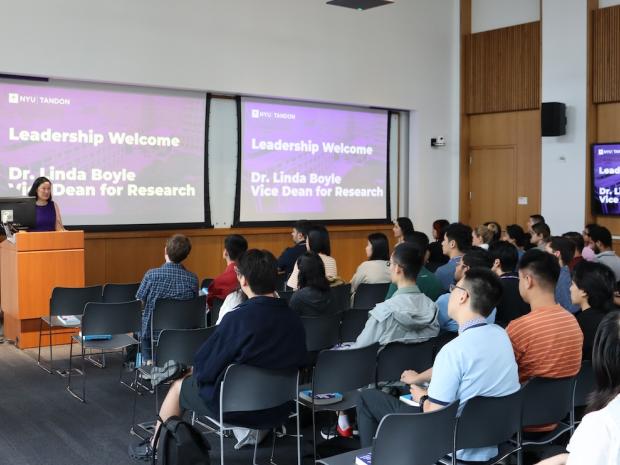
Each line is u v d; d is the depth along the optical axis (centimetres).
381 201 1088
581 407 346
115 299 606
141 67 834
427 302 387
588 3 973
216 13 891
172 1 855
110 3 809
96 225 829
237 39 910
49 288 655
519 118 1086
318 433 437
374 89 1048
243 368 321
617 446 151
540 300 335
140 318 506
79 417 468
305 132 999
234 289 514
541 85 1031
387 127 1088
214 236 924
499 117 1112
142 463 390
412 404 322
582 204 990
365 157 1066
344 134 1041
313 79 983
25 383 548
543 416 307
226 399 321
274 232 975
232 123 936
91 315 488
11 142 768
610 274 372
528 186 1080
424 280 475
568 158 1004
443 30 1130
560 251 502
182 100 886
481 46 1117
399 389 385
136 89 848
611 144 957
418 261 387
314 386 352
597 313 367
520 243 744
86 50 794
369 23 1038
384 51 1056
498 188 1119
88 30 795
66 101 801
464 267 441
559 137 1012
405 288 387
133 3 825
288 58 957
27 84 775
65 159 804
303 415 459
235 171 942
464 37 1139
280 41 949
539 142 1062
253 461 389
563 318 324
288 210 989
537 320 322
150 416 471
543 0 1020
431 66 1117
